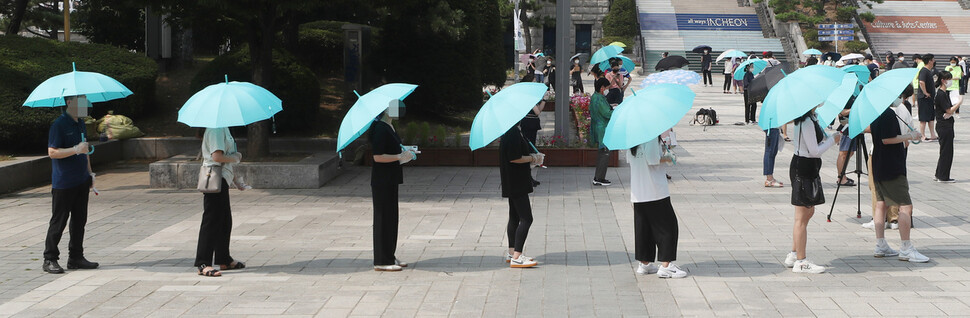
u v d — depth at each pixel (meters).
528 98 7.57
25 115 14.93
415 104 21.77
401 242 9.40
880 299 6.68
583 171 15.47
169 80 21.78
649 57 50.69
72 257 8.15
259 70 14.97
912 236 9.38
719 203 11.76
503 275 7.77
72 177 7.98
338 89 22.34
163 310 6.64
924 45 51.66
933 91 18.81
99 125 17.86
